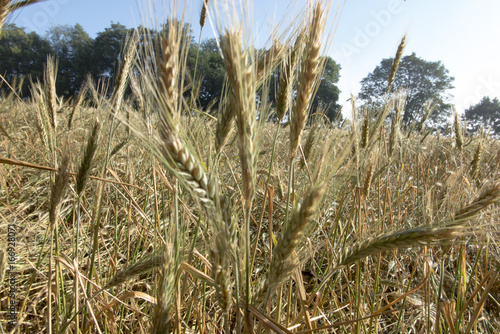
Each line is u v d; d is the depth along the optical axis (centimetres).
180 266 170
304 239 192
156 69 123
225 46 124
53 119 289
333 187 178
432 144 750
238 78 124
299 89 175
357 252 172
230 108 188
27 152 523
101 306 253
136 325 260
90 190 421
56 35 4444
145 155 473
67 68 4362
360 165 285
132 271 185
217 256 131
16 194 436
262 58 183
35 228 362
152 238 344
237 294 137
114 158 459
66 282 295
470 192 285
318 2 170
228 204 135
